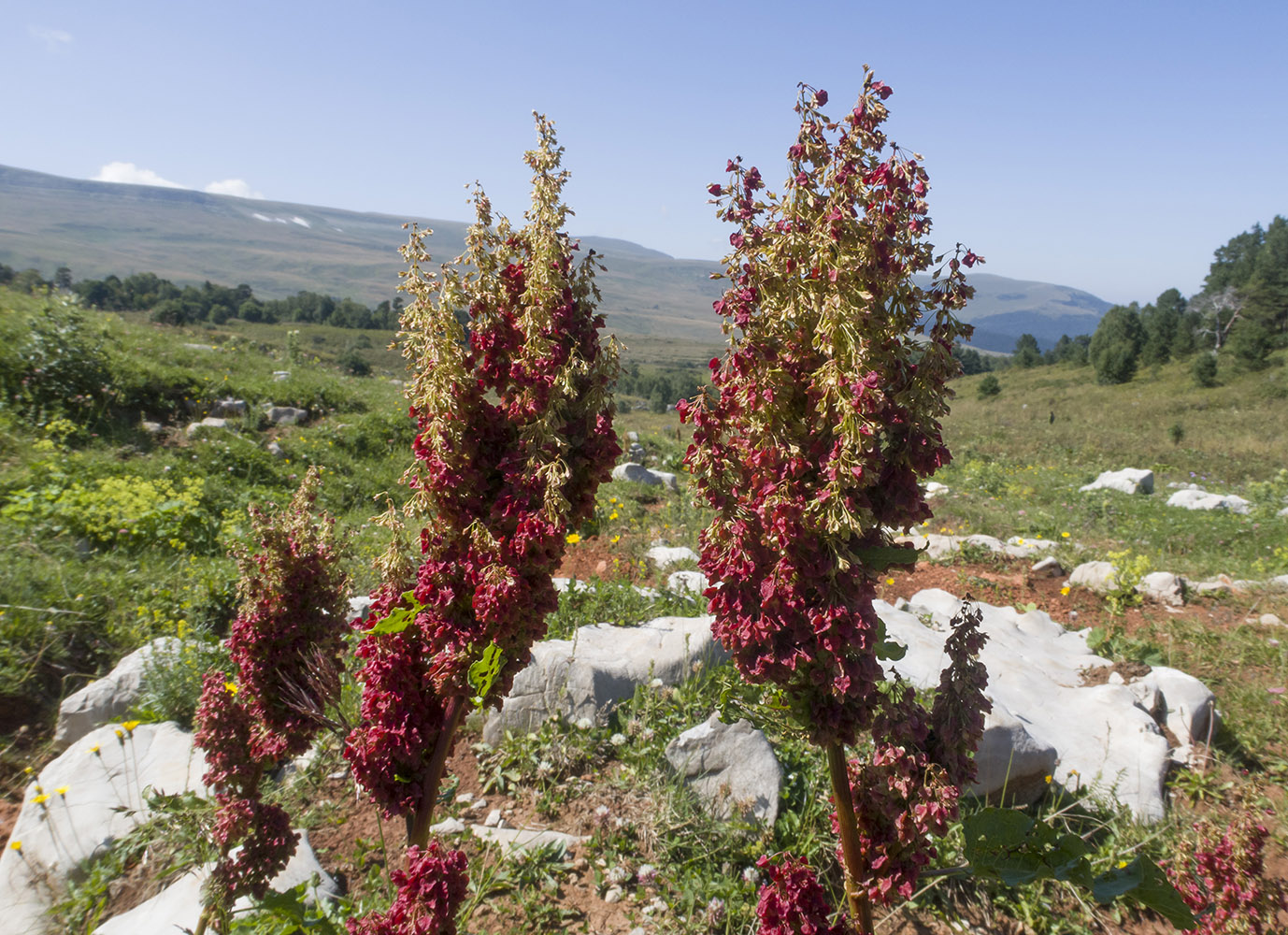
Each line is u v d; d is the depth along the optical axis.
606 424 2.11
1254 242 104.75
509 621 1.97
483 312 2.12
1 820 3.86
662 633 5.02
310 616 2.58
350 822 3.74
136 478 8.18
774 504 1.86
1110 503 12.33
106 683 4.64
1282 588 7.69
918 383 1.95
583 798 3.88
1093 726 4.75
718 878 3.38
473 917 3.16
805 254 1.89
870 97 1.88
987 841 2.03
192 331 20.31
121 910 3.25
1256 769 4.84
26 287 22.08
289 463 10.20
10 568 5.73
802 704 2.10
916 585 7.56
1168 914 1.91
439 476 1.98
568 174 2.05
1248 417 34.00
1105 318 69.88
